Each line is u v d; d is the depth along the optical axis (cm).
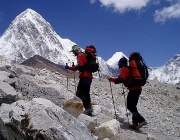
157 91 1133
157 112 765
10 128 339
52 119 329
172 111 841
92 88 880
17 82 509
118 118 593
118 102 773
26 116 329
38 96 471
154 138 505
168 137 561
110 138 445
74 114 452
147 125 611
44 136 305
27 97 478
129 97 563
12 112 343
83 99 531
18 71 692
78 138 319
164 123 659
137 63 558
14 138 338
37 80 504
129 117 633
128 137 490
